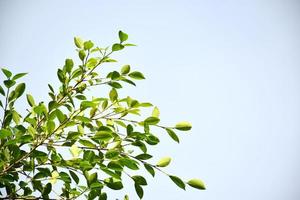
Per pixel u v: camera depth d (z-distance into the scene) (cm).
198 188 295
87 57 307
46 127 299
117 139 300
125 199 301
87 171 294
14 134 294
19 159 296
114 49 303
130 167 294
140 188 295
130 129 298
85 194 297
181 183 295
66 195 301
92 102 298
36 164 299
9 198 297
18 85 302
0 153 294
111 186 294
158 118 302
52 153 301
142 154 297
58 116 297
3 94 298
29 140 290
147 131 301
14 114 307
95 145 300
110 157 295
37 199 296
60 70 305
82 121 304
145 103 307
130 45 302
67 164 298
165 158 297
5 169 295
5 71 294
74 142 299
